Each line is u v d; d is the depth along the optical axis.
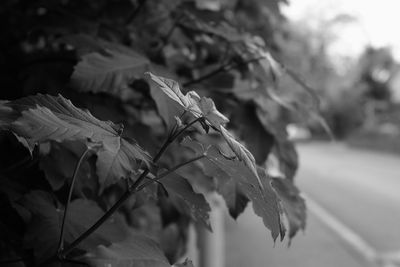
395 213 4.38
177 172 0.41
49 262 0.36
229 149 0.36
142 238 0.39
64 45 0.73
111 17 0.79
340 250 2.91
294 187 0.54
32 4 0.76
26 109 0.33
